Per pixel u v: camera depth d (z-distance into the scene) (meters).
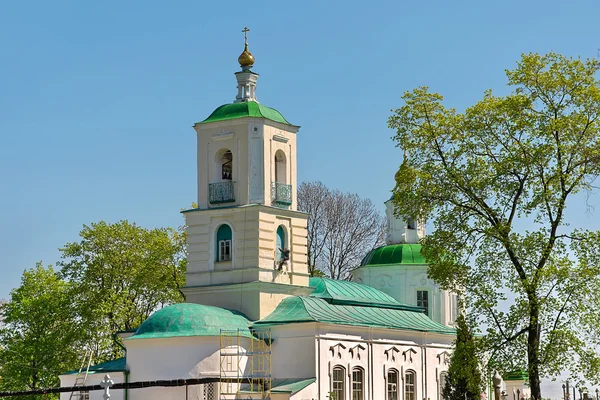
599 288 55.00
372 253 88.88
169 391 62.19
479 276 57.66
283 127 72.38
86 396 65.31
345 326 66.69
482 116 58.50
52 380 83.25
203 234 71.12
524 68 57.72
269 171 70.88
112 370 64.50
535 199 56.47
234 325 64.75
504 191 57.47
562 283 55.22
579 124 56.50
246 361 64.50
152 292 86.31
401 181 60.25
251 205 69.44
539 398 55.44
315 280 73.81
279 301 69.50
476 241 58.38
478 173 58.03
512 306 55.97
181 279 86.25
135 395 63.12
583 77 57.34
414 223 90.00
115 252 84.69
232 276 69.56
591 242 56.03
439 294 86.56
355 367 67.25
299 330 64.62
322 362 64.19
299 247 72.12
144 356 63.34
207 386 61.47
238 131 70.69
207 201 71.38
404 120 61.16
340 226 102.12
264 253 69.38
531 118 57.28
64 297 85.31
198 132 72.25
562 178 56.06
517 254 56.91
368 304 73.94
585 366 54.59
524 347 55.97
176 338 62.25
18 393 62.97
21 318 85.62
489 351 57.50
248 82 73.19
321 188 103.06
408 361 72.56
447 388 64.88
